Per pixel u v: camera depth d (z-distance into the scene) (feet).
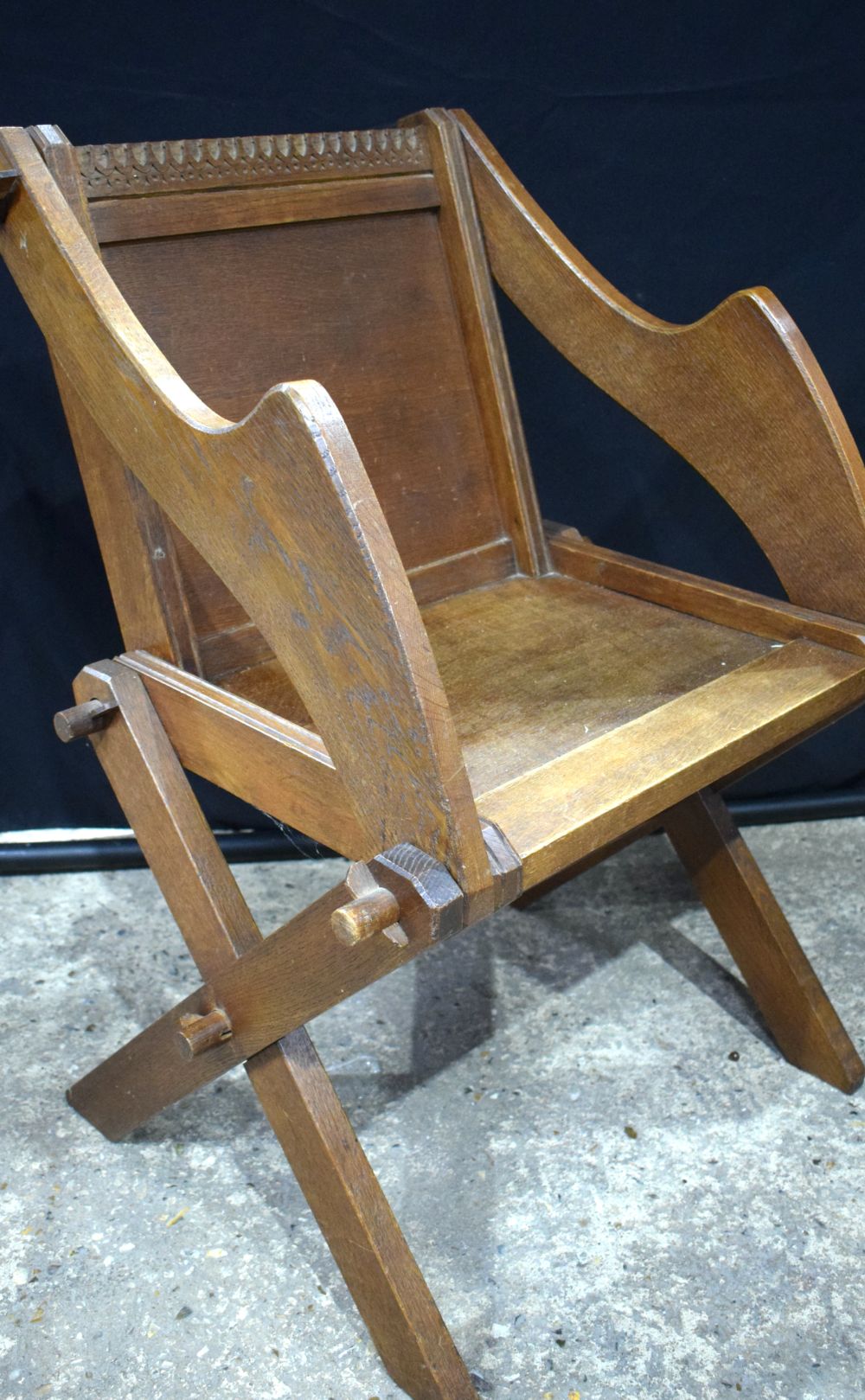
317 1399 3.37
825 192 4.83
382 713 2.45
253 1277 3.73
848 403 5.16
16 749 5.57
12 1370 3.47
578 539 4.31
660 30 4.64
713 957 4.96
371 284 3.99
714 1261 3.70
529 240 4.01
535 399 5.26
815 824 5.75
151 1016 4.81
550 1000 4.79
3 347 4.81
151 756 3.48
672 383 3.72
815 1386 3.34
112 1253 3.82
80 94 4.62
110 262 3.43
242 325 3.70
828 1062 4.26
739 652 3.57
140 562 3.47
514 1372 3.41
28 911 5.46
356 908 2.46
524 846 2.63
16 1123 4.32
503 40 4.68
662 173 4.86
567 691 3.43
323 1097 3.28
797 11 4.57
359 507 2.29
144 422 2.88
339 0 4.58
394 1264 3.21
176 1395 3.39
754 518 3.67
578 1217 3.87
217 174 3.59
